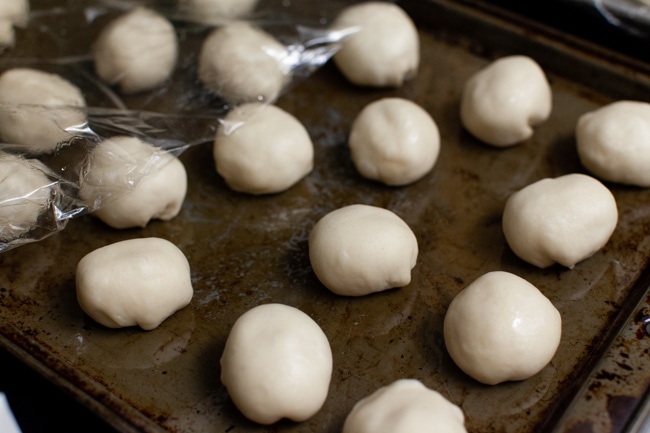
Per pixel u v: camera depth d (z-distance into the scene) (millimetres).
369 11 582
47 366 434
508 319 439
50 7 594
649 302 458
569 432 414
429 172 536
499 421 432
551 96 576
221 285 484
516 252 490
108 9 594
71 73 559
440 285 484
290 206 521
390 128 518
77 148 486
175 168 501
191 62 563
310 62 573
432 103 576
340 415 437
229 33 564
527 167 539
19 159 474
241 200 522
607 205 481
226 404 438
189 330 466
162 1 596
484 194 525
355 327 468
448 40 612
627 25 565
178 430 428
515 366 436
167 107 536
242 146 509
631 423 416
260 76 547
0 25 569
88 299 453
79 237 501
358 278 467
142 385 444
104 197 483
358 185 531
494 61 599
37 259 490
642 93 564
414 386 424
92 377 445
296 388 422
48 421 452
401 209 519
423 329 467
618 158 509
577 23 583
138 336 463
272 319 442
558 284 481
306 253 499
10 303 472
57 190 474
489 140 546
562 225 474
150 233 505
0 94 524
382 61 564
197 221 512
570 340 458
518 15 597
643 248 494
